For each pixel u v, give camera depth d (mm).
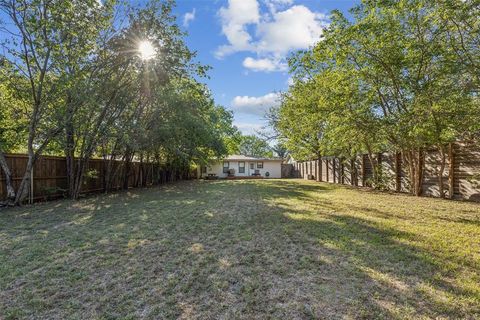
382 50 7289
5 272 2969
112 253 3537
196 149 16281
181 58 9008
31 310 2252
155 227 4844
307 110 10539
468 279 2701
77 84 7668
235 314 2166
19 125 8344
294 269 2979
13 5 6840
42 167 8617
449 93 6172
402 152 9742
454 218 5406
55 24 7066
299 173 26344
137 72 9258
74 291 2561
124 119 9742
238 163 29016
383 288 2535
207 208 6750
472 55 5914
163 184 16266
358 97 8672
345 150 13625
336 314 2141
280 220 5254
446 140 7574
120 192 11328
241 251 3561
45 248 3734
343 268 2980
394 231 4410
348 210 6332
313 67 9727
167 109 11133
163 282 2719
